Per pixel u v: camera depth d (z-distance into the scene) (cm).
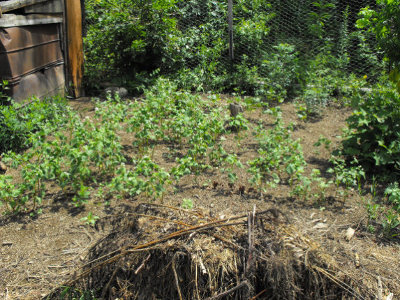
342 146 548
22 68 602
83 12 877
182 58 819
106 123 516
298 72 786
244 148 561
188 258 302
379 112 485
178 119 543
